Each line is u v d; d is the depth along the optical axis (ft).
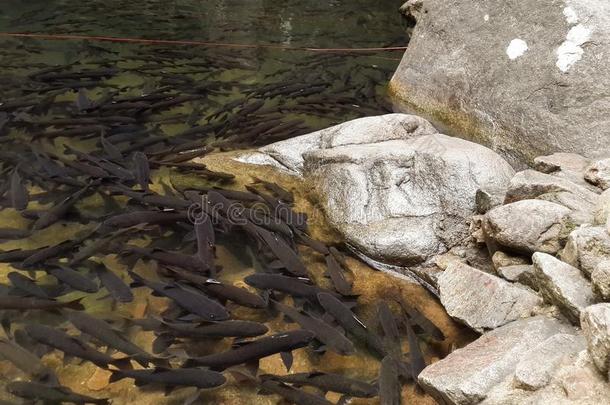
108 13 20.49
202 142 11.38
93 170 10.00
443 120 12.64
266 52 17.10
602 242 7.02
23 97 12.94
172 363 7.07
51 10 20.45
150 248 8.37
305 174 10.56
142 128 11.85
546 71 11.06
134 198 9.45
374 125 10.77
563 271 7.18
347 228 9.35
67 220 9.16
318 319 7.48
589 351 6.02
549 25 11.27
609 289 6.47
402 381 7.04
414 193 9.41
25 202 9.30
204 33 18.76
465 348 7.01
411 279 8.84
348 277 8.71
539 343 6.55
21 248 8.62
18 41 17.11
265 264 8.58
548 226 7.96
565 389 5.85
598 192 8.77
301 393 6.70
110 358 6.88
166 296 7.61
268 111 12.73
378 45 18.25
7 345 7.02
